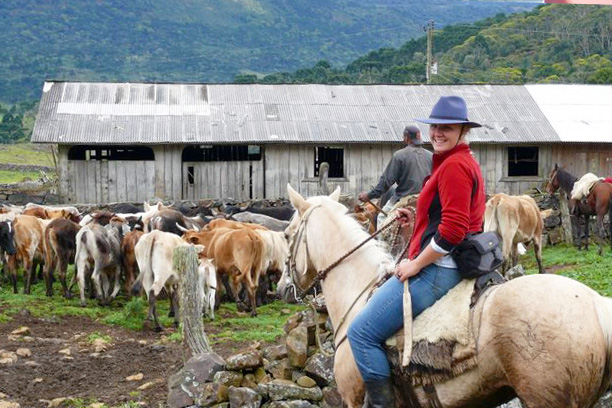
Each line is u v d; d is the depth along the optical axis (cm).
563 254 2208
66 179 2773
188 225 2164
